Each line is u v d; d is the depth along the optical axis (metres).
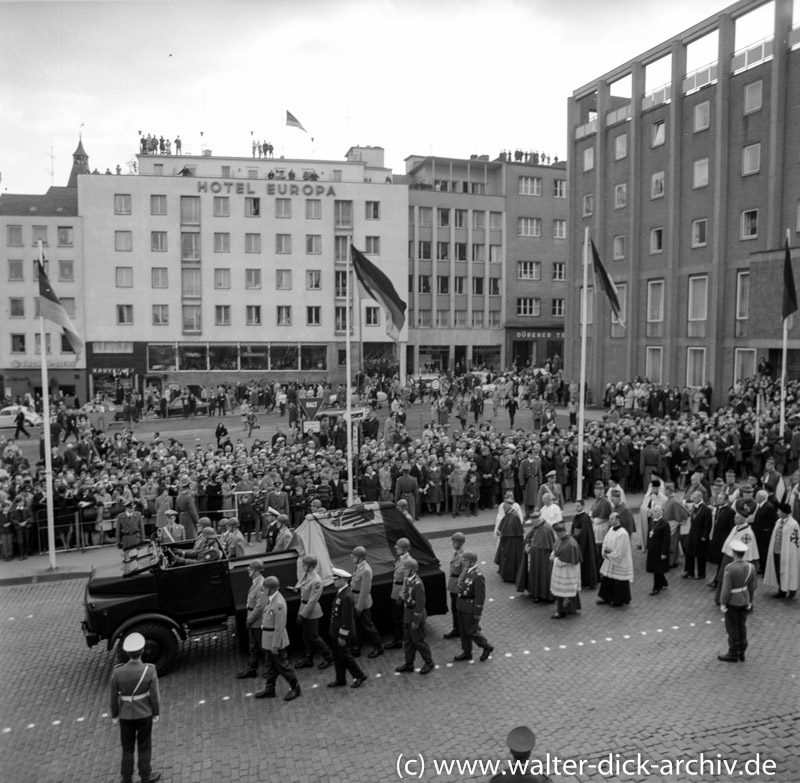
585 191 48.94
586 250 20.88
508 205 72.31
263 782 8.44
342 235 63.84
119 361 60.50
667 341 42.38
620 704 10.09
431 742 9.21
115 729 9.86
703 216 40.31
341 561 12.75
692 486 17.41
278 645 10.35
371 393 46.22
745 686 10.55
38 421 43.41
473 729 9.51
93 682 11.34
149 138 69.69
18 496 18.38
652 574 16.02
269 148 70.12
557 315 74.25
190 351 61.75
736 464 25.53
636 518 21.14
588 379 48.69
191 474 20.52
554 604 14.29
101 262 59.94
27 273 59.19
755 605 13.94
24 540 18.34
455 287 71.38
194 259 61.31
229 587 11.92
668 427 26.69
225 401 48.53
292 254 62.94
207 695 10.71
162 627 11.47
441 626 13.35
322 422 32.22
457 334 71.44
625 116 45.16
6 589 16.31
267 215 62.31
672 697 10.26
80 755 9.23
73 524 19.22
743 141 37.88
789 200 35.66
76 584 16.59
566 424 37.94
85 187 59.44
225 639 13.02
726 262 38.88
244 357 62.62
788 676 10.84
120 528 18.02
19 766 9.00
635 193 44.28
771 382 32.66
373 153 76.19
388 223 64.31
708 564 17.05
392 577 12.70
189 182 60.81
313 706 10.27
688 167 41.12
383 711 10.07
